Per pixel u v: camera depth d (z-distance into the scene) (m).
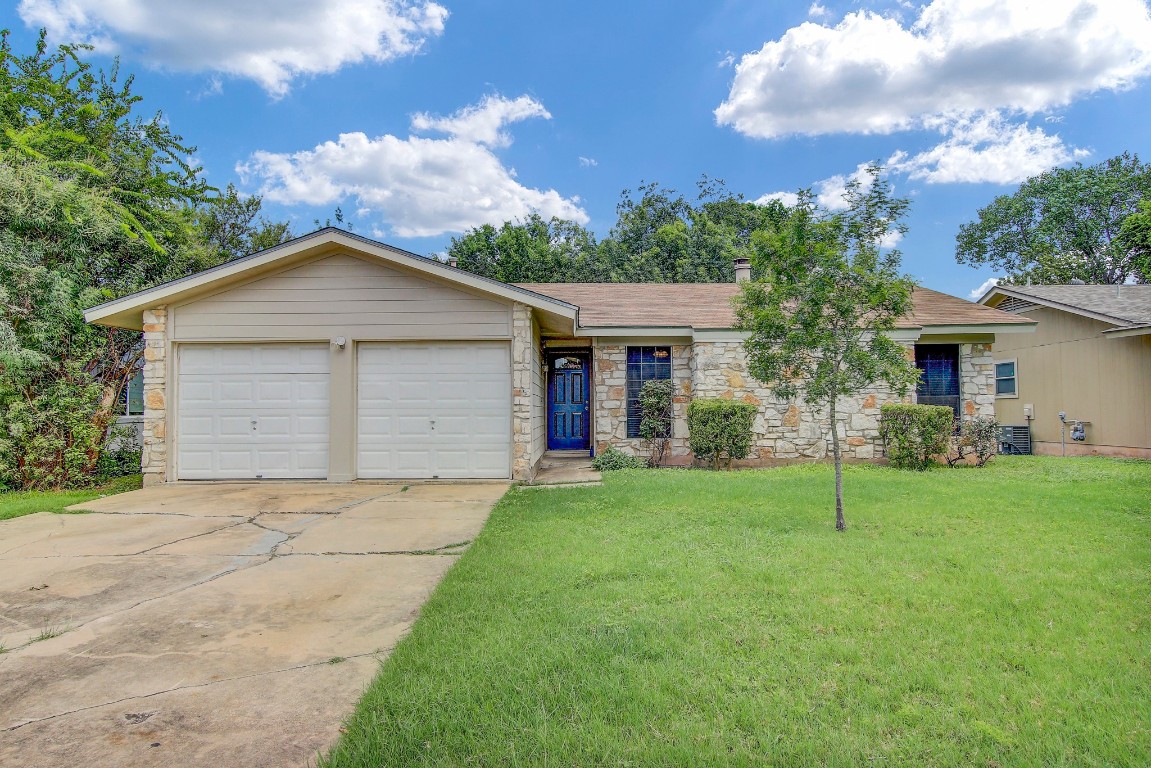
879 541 5.26
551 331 11.74
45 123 11.90
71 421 9.39
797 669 2.85
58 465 9.35
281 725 2.46
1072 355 14.30
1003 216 30.45
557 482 9.27
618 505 7.09
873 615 3.53
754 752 2.22
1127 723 2.38
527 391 9.34
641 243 30.19
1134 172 26.89
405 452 9.34
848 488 8.05
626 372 12.02
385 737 2.32
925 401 11.95
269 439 9.30
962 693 2.63
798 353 5.98
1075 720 2.41
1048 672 2.80
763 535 5.51
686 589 3.99
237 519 6.66
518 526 6.12
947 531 5.63
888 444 11.12
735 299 6.33
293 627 3.56
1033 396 15.46
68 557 5.15
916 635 3.24
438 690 2.68
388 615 3.76
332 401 9.23
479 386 9.41
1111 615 3.50
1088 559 4.61
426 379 9.41
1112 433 13.26
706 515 6.43
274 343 9.35
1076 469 10.41
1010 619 3.45
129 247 11.05
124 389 11.69
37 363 9.06
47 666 3.05
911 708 2.50
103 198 10.52
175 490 8.63
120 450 10.74
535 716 2.46
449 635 3.31
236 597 4.11
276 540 5.73
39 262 9.55
